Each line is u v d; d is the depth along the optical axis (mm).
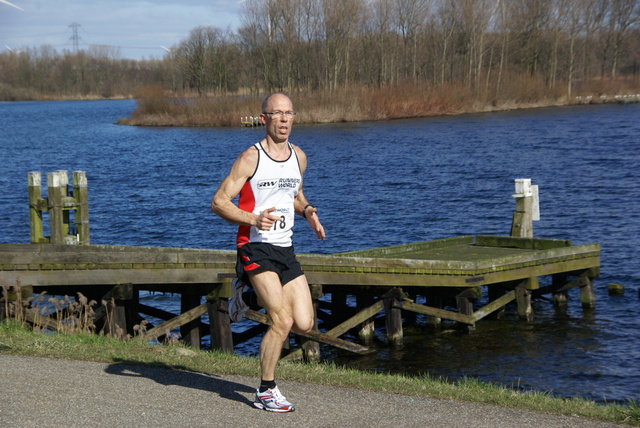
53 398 5441
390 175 37438
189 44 97500
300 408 5398
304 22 90625
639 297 15523
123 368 6520
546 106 99750
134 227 24891
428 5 99438
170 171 41625
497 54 104750
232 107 80438
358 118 77875
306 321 5305
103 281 10391
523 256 13789
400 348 12531
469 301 13359
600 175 35219
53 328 9688
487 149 48625
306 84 91625
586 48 113875
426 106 83438
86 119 102062
